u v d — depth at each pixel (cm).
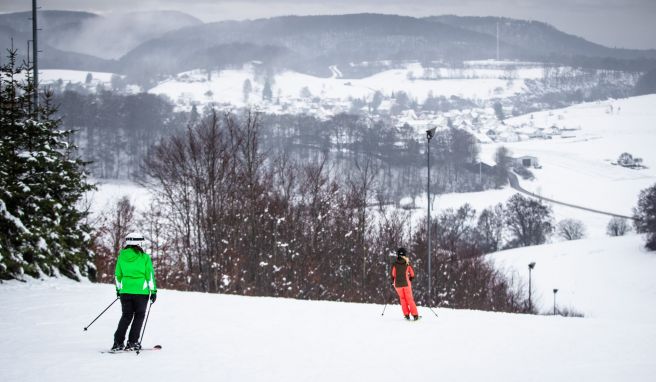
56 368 972
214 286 4262
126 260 1115
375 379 977
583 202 19762
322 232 4703
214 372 987
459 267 5706
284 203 4694
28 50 2952
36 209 2241
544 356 1203
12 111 2450
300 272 4372
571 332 1538
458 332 1490
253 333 1373
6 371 945
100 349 1133
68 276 2350
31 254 2189
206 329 1405
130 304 1113
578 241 12750
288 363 1076
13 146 2352
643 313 8631
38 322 1402
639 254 11400
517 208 14000
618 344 1359
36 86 2611
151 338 1272
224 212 4362
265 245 4403
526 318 1852
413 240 5400
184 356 1101
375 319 1700
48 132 2480
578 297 9544
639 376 1029
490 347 1290
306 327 1493
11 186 2211
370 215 5734
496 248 13275
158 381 913
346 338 1352
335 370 1033
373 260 4831
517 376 1019
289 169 5272
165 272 4159
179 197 4494
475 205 17562
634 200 19988
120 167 19825
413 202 15325
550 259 11625
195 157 4428
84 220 3778
